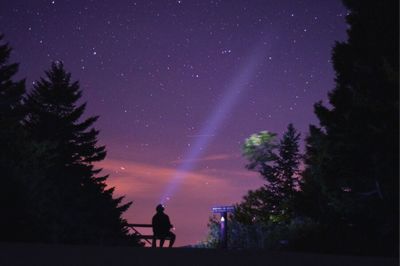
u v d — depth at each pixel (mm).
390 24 17625
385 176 16438
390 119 15719
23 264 5840
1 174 16766
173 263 6465
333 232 17562
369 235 17109
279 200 34219
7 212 16219
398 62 16578
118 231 40531
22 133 24047
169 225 14914
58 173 37312
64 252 7723
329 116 18859
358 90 17938
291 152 35594
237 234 25359
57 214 22016
